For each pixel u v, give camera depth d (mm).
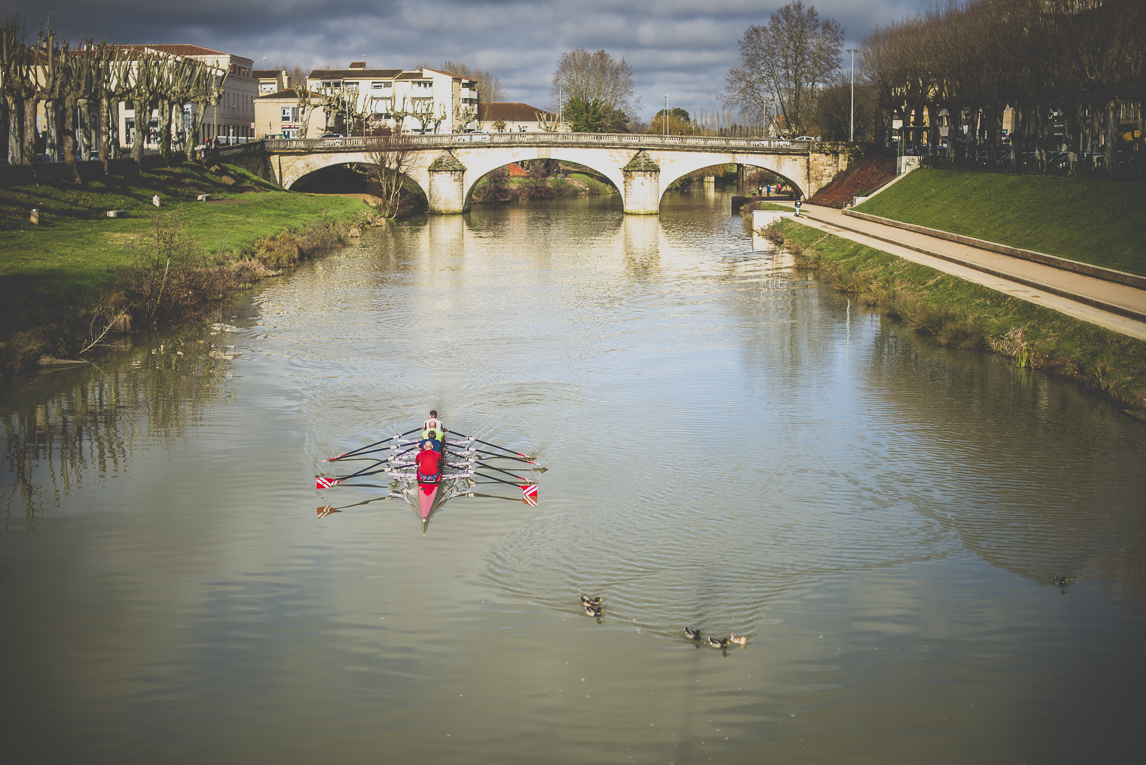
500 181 152500
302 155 116562
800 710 14617
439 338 41625
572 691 15125
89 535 21031
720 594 18000
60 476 24641
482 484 23797
